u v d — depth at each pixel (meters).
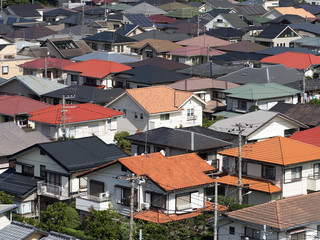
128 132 115.06
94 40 195.50
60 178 84.12
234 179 85.06
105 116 111.19
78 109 112.00
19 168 89.19
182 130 97.81
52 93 134.75
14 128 103.88
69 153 85.94
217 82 139.62
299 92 131.75
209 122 119.50
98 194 80.12
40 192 84.56
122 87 151.38
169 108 117.19
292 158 82.75
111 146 89.75
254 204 83.00
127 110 117.94
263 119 104.19
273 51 184.50
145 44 188.12
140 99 117.00
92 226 72.88
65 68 159.12
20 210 84.31
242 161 85.62
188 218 74.50
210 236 71.12
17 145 99.75
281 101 128.75
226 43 196.75
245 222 65.69
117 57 173.88
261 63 171.62
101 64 157.88
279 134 104.81
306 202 68.62
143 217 74.50
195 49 186.12
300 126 107.00
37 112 111.69
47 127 108.88
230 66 163.25
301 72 149.75
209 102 135.62
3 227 65.25
